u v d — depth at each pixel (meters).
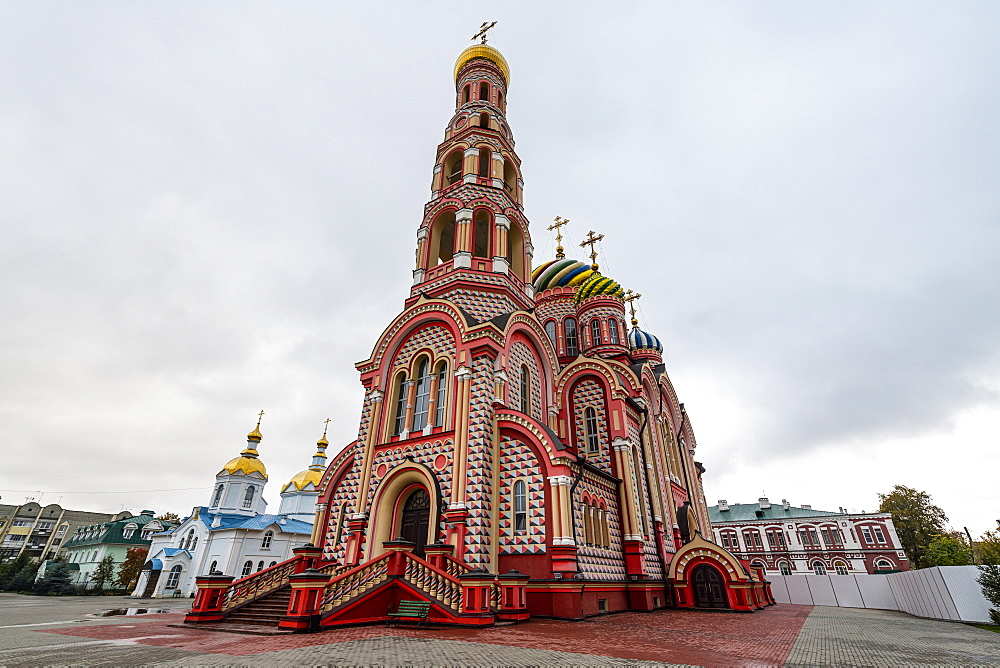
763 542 61.09
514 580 17.08
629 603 22.98
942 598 21.86
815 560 58.19
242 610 17.03
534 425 20.45
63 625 15.91
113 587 58.47
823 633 15.48
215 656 9.81
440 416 22.31
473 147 30.77
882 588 31.81
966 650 12.12
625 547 24.31
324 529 23.75
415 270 28.27
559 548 18.25
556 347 37.69
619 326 36.38
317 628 13.63
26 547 103.81
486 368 21.53
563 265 43.56
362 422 24.02
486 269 26.78
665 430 35.41
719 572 24.67
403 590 16.23
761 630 15.92
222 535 50.03
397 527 20.83
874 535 56.88
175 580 48.94
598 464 27.31
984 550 21.22
